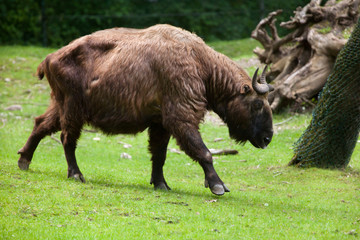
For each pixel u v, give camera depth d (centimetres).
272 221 1389
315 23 2952
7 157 2191
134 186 1744
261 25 3172
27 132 2753
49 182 1641
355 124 1994
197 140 1597
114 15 5475
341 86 1955
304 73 2911
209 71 1669
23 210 1345
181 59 1616
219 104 1703
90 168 2075
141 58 1636
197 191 1748
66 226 1256
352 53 1917
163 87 1612
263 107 1658
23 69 3988
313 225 1370
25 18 5284
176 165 2331
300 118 2862
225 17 5644
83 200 1470
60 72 1709
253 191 1808
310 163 2086
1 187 1530
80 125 1738
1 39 5219
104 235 1202
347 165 2109
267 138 1667
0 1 5209
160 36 1658
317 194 1748
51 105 1830
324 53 2875
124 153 2461
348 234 1302
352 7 2888
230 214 1429
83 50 1711
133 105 1639
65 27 5381
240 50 4597
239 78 1686
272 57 3183
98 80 1666
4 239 1146
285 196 1730
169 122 1608
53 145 2598
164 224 1310
